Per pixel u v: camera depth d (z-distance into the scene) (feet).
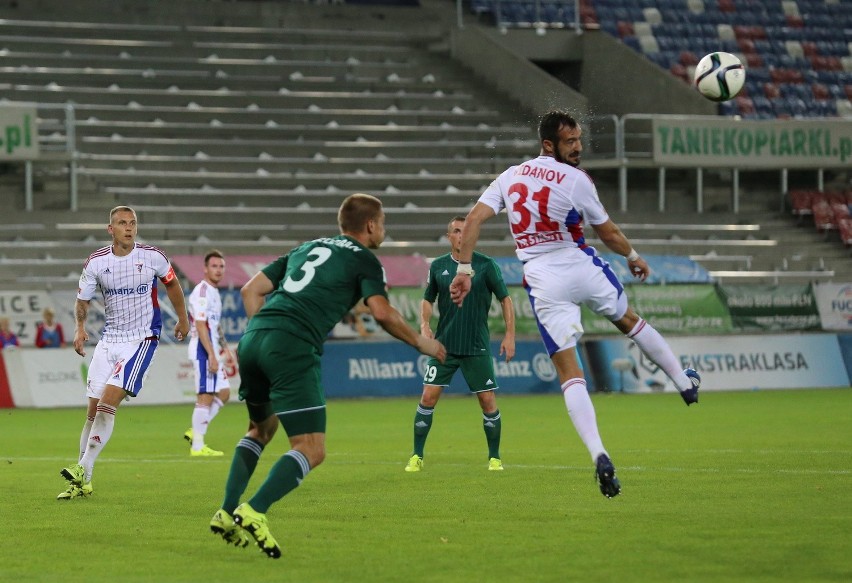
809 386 254.88
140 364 96.78
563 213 76.33
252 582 59.06
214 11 324.39
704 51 342.64
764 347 253.44
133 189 270.05
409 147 299.79
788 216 307.17
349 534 73.51
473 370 109.81
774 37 354.54
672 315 254.27
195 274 233.76
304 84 309.83
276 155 291.38
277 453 129.70
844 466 109.29
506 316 112.16
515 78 316.19
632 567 61.57
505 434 150.92
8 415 197.98
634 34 342.44
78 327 98.58
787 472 104.47
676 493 90.74
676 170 309.42
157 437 156.04
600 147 295.89
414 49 330.75
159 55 307.17
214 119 294.05
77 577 60.70
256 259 240.94
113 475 109.09
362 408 207.21
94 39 307.37
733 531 72.49
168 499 91.56
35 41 297.74
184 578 60.23
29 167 257.55
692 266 270.26
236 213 270.67
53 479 106.32
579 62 331.98
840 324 266.77
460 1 331.36
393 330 66.49
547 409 197.16
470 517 80.07
